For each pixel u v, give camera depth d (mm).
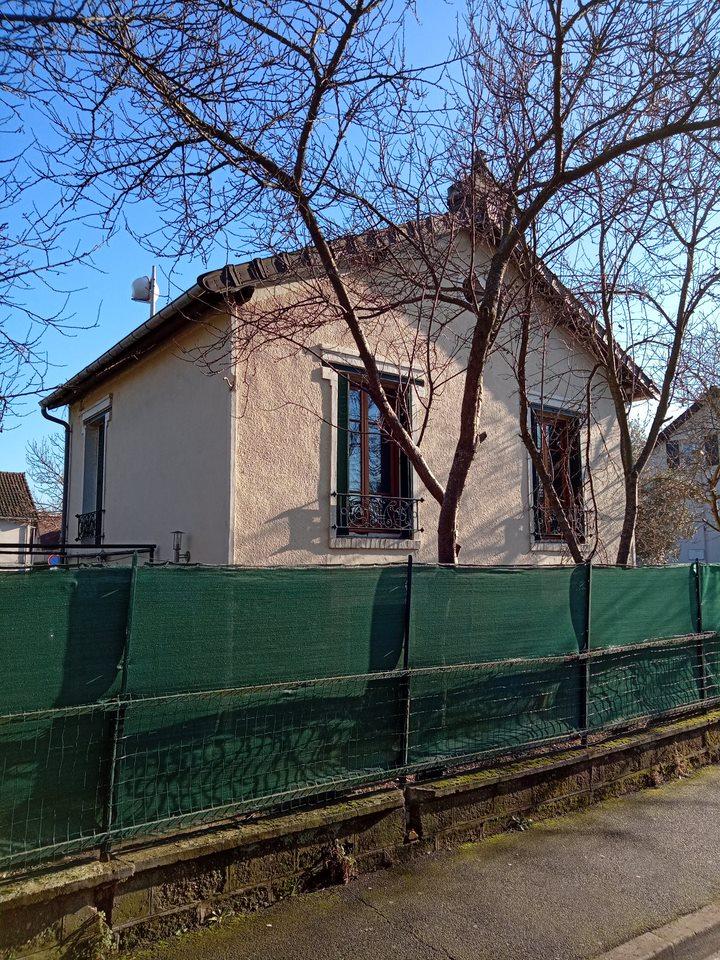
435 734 5148
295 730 4426
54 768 3549
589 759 5934
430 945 3762
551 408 11133
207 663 4082
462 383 9820
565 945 3826
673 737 6836
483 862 4766
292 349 8086
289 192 5898
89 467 12828
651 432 8555
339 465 8398
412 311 9188
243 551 7559
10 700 3438
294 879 4230
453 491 6102
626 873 4680
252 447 7719
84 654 3666
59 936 3406
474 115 6844
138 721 3818
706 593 7914
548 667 5992
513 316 7598
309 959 3578
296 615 4465
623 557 8344
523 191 6777
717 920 4141
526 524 10555
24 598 3514
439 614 5230
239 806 4113
